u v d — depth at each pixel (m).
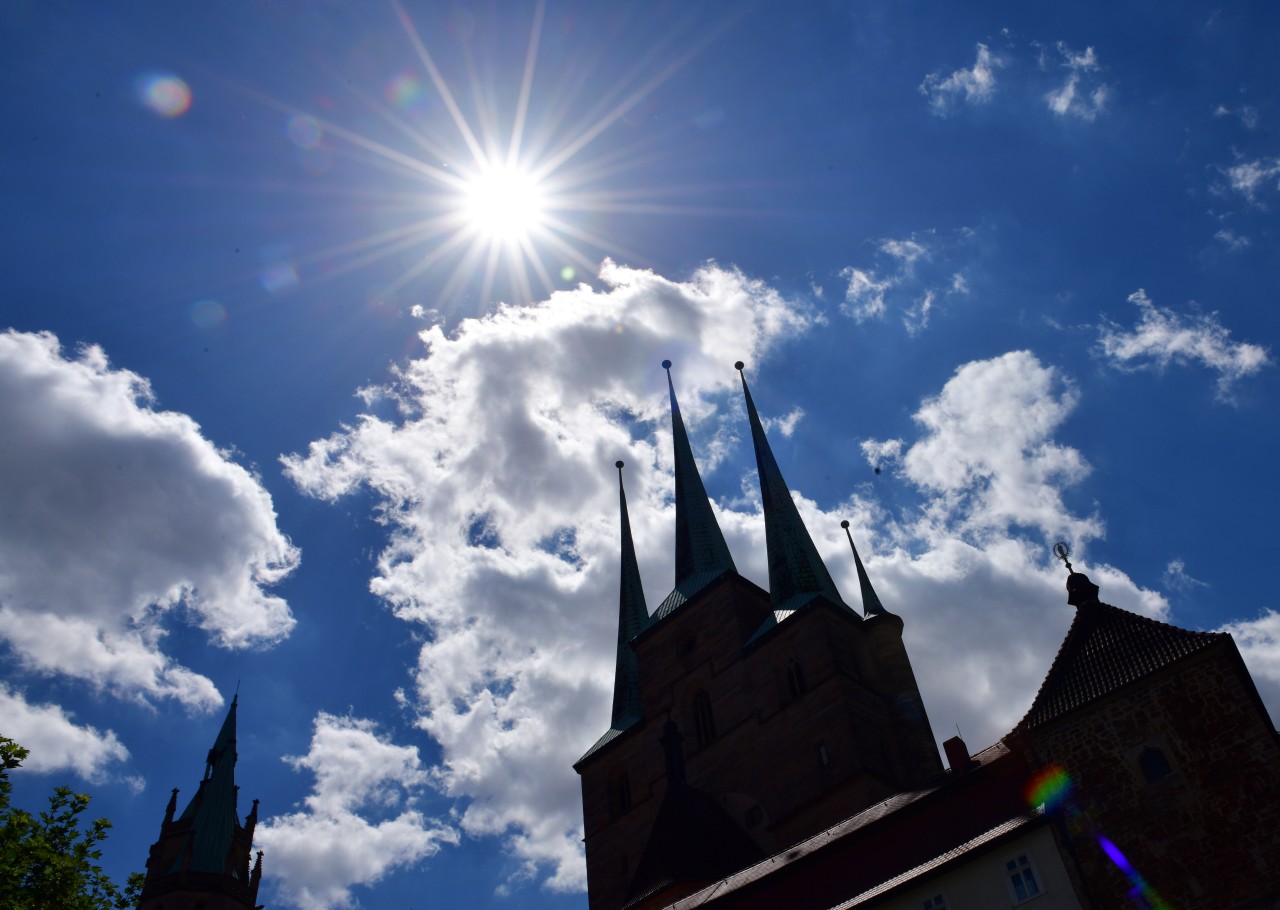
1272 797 39.59
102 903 53.97
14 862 50.97
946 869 43.72
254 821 108.75
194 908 98.06
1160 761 42.12
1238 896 38.62
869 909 45.16
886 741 76.88
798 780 75.75
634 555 108.44
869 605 87.88
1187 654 43.25
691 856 69.75
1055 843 42.00
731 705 83.56
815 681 78.94
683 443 108.62
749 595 90.69
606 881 83.62
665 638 92.19
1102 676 45.50
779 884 51.25
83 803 55.56
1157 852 40.50
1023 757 45.47
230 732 112.69
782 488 96.69
